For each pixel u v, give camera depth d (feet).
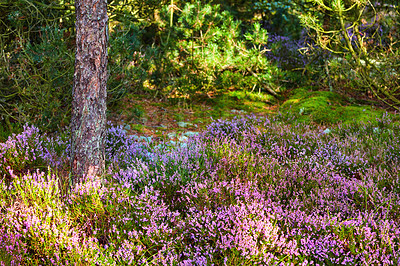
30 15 21.75
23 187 12.65
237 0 44.98
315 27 29.81
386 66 29.68
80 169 13.61
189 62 32.50
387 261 9.95
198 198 12.92
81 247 10.33
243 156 16.22
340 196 14.30
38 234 10.30
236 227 11.12
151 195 12.93
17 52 21.72
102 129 13.88
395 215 12.75
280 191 14.34
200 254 10.61
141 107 28.66
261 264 10.19
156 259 10.32
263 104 32.17
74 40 23.22
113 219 11.53
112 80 23.62
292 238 11.34
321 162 17.31
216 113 28.94
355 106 29.25
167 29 34.35
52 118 20.33
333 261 10.50
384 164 17.25
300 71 37.52
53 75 21.04
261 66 32.73
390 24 30.71
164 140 20.33
